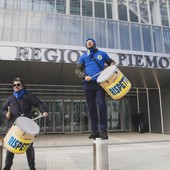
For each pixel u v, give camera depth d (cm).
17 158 705
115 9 1427
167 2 1538
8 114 483
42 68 1272
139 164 604
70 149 945
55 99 1984
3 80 1544
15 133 368
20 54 1128
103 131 397
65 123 1955
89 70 402
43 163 635
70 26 1330
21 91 498
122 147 970
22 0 1299
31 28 1272
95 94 409
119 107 2095
